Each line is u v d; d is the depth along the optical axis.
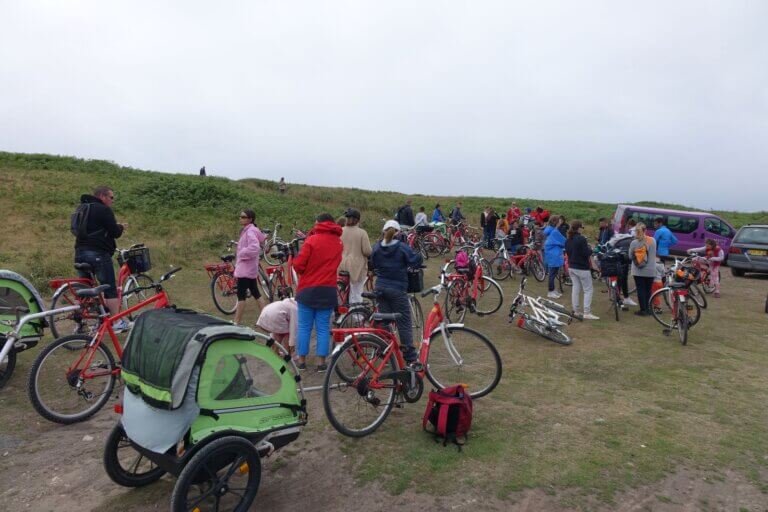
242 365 3.32
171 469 3.08
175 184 23.12
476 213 34.62
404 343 5.52
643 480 3.80
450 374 5.48
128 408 3.28
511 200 45.28
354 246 7.55
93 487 3.70
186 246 14.41
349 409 4.74
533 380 5.89
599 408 5.11
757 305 10.78
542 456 4.12
